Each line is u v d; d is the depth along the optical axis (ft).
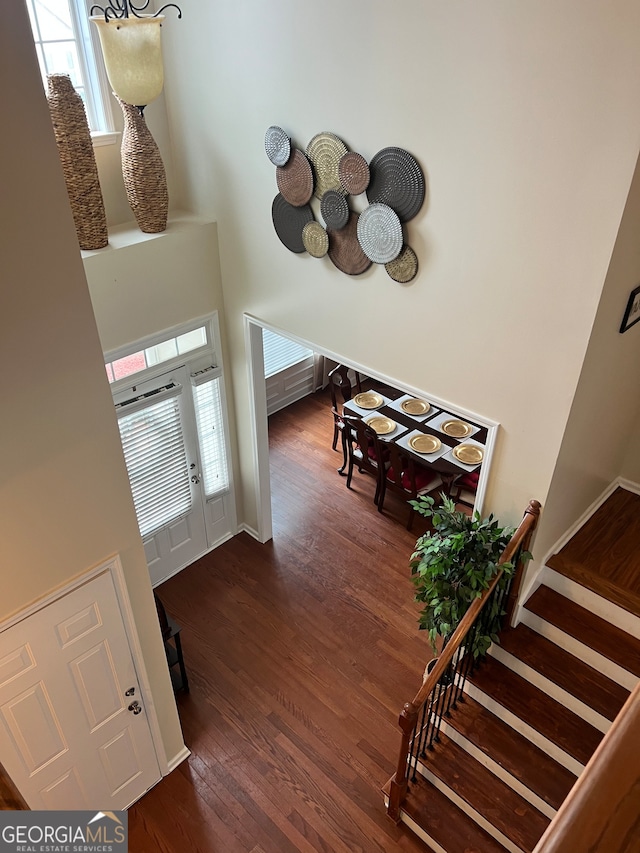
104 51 11.71
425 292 11.33
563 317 9.67
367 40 10.11
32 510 8.93
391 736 13.88
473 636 11.78
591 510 13.78
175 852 11.93
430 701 12.26
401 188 10.73
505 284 10.14
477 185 9.78
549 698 11.99
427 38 9.39
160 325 14.69
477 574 10.88
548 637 12.48
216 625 16.44
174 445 16.37
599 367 10.53
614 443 13.29
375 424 19.81
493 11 8.57
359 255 12.02
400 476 18.93
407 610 16.89
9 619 9.24
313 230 12.50
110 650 10.86
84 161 11.98
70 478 9.18
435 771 11.89
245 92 12.46
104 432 9.30
